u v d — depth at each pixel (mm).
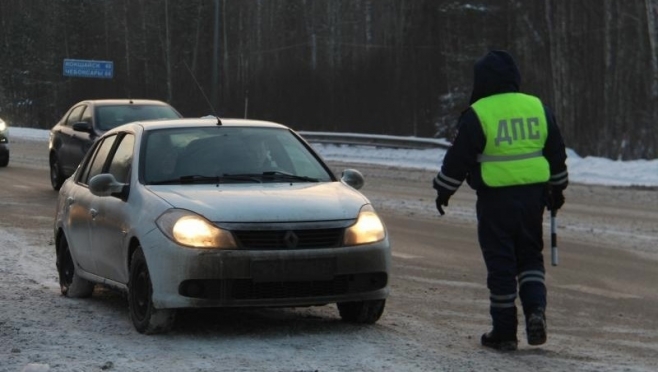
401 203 22594
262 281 8453
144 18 89625
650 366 8109
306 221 8672
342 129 62875
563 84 46281
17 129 61438
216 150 10039
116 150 10695
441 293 11898
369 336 8977
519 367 7871
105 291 11648
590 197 25016
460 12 56344
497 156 8406
